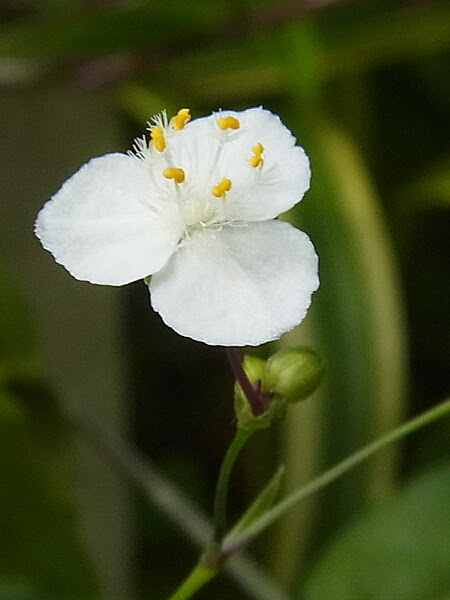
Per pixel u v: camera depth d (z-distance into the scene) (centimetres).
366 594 5
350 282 6
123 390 7
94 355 7
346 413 6
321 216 7
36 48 7
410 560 5
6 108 7
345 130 7
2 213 7
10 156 7
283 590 6
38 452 6
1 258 6
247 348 6
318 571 5
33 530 6
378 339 6
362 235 7
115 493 7
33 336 6
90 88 7
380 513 5
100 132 7
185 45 7
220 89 7
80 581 6
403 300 7
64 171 7
